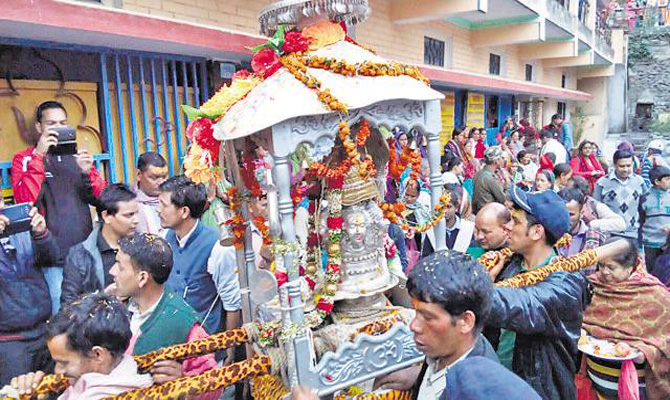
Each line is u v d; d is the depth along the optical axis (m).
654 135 21.03
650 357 2.49
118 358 1.67
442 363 1.45
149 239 2.12
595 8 16.73
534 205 2.12
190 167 1.97
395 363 1.75
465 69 10.27
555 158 7.64
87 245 2.59
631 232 5.16
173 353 1.75
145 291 2.09
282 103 1.60
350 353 1.67
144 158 3.48
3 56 3.36
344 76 1.75
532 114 15.10
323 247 1.92
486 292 1.36
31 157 2.88
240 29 5.20
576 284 2.04
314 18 1.87
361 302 1.93
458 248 3.62
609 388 2.61
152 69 4.29
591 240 3.69
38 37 3.39
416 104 1.89
